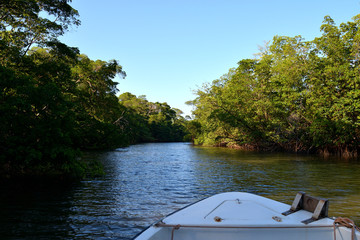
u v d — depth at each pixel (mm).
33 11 16734
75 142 25156
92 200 8211
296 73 29312
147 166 17828
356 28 27031
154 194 9141
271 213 3826
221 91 39250
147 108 103938
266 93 33906
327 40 27578
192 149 40938
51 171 12062
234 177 13039
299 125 31859
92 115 28141
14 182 11023
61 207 7363
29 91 11305
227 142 45688
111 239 5098
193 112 60750
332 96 26484
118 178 12664
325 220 3514
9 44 16391
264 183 11305
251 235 3314
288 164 19156
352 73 24953
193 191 9664
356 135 27750
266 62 34719
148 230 3398
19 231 5469
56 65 16547
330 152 29297
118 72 31141
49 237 5164
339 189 9992
